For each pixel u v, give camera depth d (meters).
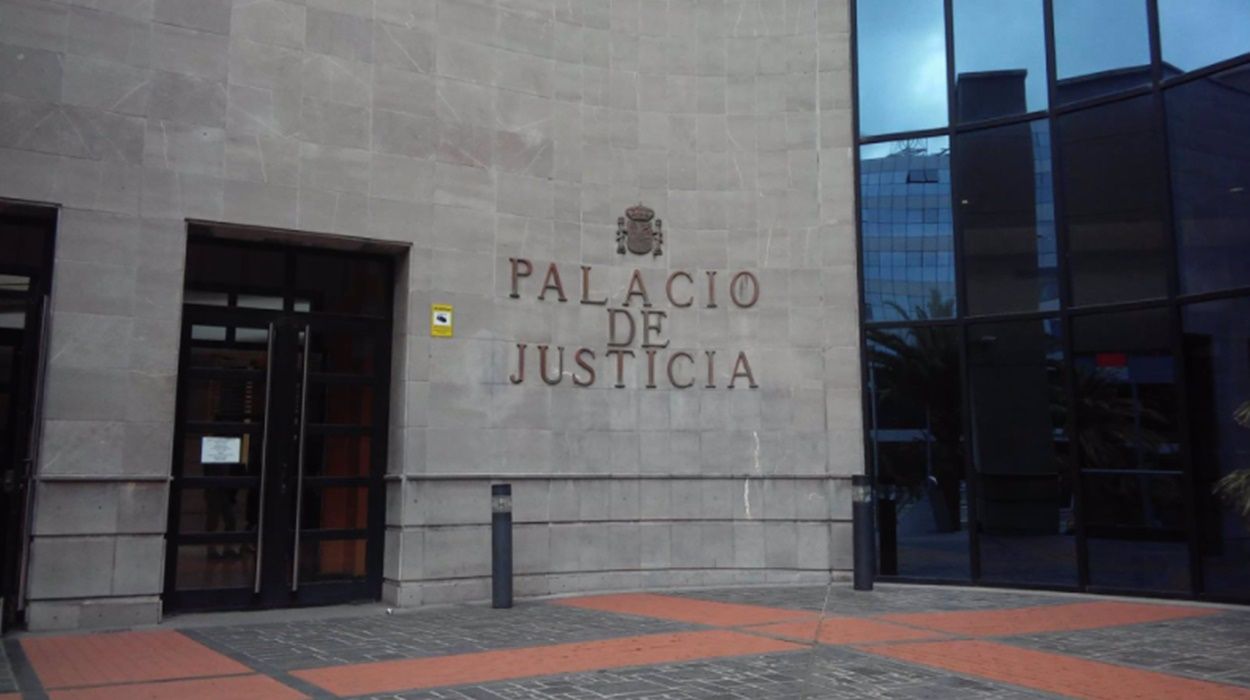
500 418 11.55
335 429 11.15
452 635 8.88
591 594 11.67
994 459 12.12
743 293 12.77
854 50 13.12
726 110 13.02
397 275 11.55
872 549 11.95
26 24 9.59
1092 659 7.70
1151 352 11.20
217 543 10.41
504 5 12.12
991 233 12.41
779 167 12.98
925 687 6.69
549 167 12.20
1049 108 12.15
